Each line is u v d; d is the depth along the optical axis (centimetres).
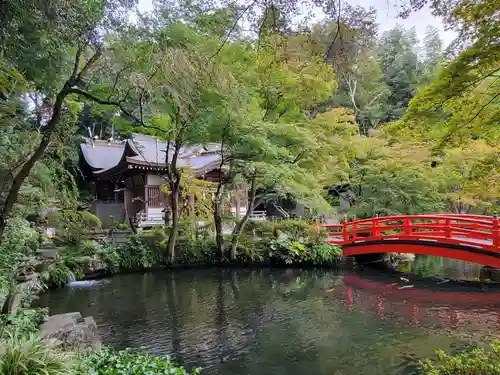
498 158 682
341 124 1313
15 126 730
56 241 1136
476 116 483
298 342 621
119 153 2216
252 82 977
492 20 388
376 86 2448
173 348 595
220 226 1314
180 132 1044
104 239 1255
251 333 664
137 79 531
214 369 524
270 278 1136
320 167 1330
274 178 1088
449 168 1283
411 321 726
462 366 396
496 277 1062
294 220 1525
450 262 1379
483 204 1389
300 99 1164
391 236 1182
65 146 839
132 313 775
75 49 569
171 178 1221
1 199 578
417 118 513
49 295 900
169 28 723
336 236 1492
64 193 984
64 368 293
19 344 301
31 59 529
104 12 505
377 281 1091
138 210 1764
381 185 1409
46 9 416
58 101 505
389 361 545
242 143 1063
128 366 379
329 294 944
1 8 389
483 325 698
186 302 862
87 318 588
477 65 416
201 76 554
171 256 1242
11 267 665
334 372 514
